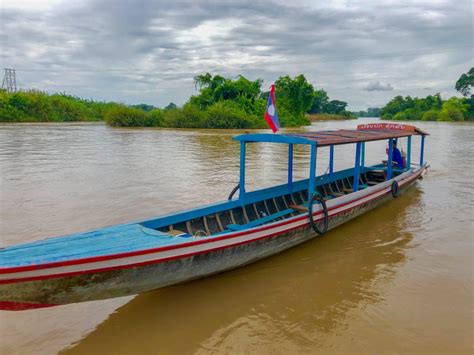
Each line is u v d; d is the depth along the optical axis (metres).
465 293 6.23
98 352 4.86
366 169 13.63
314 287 6.50
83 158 19.88
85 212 10.34
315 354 4.81
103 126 51.25
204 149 24.86
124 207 10.84
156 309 5.82
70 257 4.66
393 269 7.16
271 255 7.55
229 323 5.48
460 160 21.30
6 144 26.36
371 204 10.55
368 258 7.68
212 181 14.52
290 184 9.88
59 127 47.34
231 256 6.52
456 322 5.45
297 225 7.67
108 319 5.57
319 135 9.42
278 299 6.12
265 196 9.10
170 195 12.26
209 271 6.30
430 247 8.17
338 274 6.98
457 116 89.88
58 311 5.76
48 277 4.54
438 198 12.43
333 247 8.24
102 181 14.19
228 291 6.35
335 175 11.81
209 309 5.82
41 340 5.09
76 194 12.20
